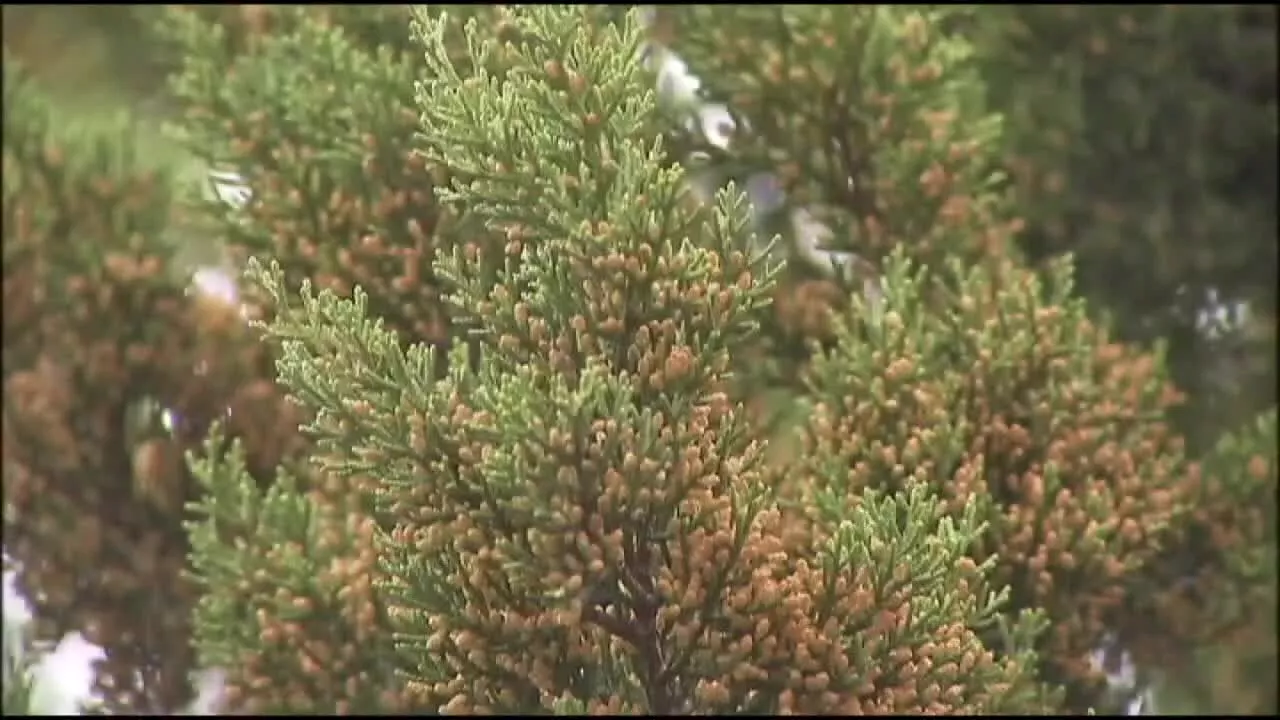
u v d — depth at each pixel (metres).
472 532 6.17
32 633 10.50
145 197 11.24
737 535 6.27
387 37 9.89
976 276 8.95
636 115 6.40
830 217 9.66
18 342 10.68
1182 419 11.96
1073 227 11.91
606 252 6.17
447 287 7.77
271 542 8.74
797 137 9.64
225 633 8.81
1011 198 10.81
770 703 6.69
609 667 6.57
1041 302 9.22
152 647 10.37
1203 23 11.73
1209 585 9.75
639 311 6.27
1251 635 11.28
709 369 6.23
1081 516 8.40
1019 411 8.66
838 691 6.54
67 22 15.30
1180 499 9.35
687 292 6.24
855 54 9.54
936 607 6.54
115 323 10.57
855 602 6.46
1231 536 9.70
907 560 6.47
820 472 8.08
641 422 5.93
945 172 9.46
